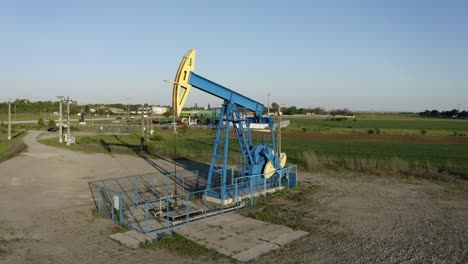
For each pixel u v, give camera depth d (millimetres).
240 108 16375
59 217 12797
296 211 13766
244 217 12820
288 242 10484
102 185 18422
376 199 15758
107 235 10953
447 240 10734
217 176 19641
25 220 12461
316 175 21406
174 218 12094
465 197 16141
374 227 11938
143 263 8977
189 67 12680
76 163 26062
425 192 17156
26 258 9281
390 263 9117
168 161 27422
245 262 9070
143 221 12242
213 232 11219
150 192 16859
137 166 24953
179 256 9398
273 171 16438
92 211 13539
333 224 12219
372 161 23984
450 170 22578
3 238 10727
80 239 10641
